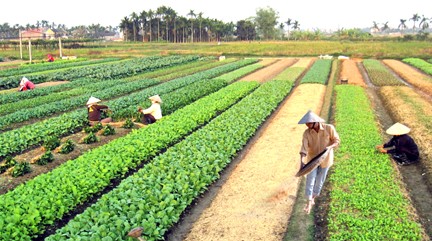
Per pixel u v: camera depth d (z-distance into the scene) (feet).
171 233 33.96
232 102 87.20
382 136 59.98
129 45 356.38
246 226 34.27
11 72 162.71
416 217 33.94
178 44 365.20
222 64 187.73
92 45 354.74
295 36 463.83
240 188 41.93
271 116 76.74
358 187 38.91
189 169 42.78
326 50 247.91
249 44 317.22
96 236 28.32
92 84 121.80
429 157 48.49
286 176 44.75
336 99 88.22
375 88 111.86
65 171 42.14
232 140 53.98
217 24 490.49
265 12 503.20
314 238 32.17
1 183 45.01
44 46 340.39
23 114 76.95
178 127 61.21
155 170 41.91
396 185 39.47
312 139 34.40
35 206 33.91
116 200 34.27
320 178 35.17
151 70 173.88
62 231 29.94
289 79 122.11
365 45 269.44
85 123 70.79
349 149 50.31
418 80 124.47
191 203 39.22
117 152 48.60
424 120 67.87
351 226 32.22
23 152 57.62
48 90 114.52
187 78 129.18
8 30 634.84
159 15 492.95
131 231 27.14
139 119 71.00
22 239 30.42
